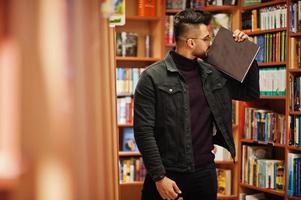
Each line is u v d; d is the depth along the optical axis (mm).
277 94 4109
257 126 4297
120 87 4352
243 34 2283
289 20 3979
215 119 2133
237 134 4500
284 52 4043
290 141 4008
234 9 4480
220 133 2168
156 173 2014
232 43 2246
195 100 2104
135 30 4664
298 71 3963
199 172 2090
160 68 2109
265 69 4207
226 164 4586
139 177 4410
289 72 3994
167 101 2072
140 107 2074
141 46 4672
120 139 4453
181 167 2068
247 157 4418
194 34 2107
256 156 4371
